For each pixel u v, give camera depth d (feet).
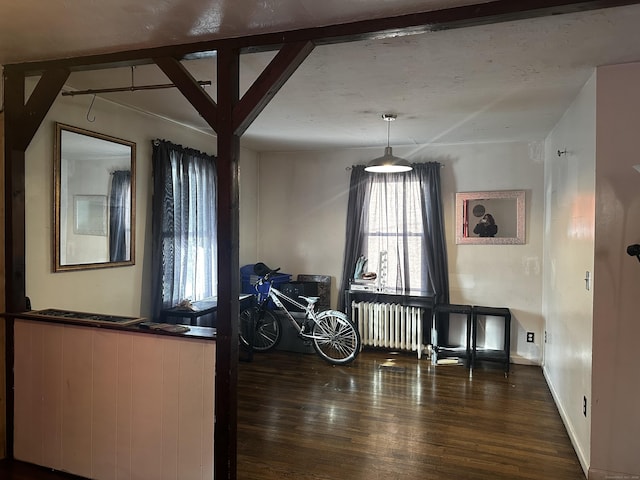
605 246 8.28
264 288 16.22
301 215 18.47
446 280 16.39
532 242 15.52
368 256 17.31
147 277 12.62
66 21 6.60
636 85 8.10
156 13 6.31
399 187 16.90
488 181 16.01
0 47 7.66
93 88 10.16
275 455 9.10
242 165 17.70
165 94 10.61
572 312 10.23
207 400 7.32
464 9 6.01
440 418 10.93
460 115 12.12
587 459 8.53
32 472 8.38
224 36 7.04
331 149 17.90
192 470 7.43
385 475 8.42
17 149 8.67
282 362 15.37
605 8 5.81
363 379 13.70
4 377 8.73
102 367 8.00
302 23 6.54
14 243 8.68
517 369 14.97
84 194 10.54
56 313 8.75
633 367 8.13
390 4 5.95
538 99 10.47
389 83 9.42
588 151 8.93
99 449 8.05
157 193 12.48
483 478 8.37
